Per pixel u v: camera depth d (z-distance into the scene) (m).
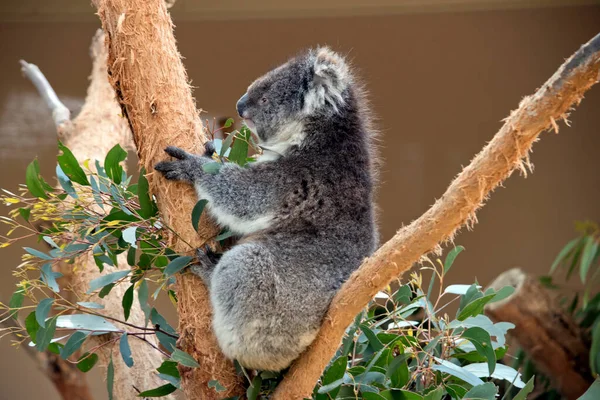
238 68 11.46
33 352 7.05
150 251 4.23
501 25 11.35
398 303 4.64
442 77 11.44
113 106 6.90
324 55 4.90
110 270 5.47
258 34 11.51
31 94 11.73
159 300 9.95
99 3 4.35
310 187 4.53
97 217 4.23
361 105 5.05
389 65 11.48
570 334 7.38
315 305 4.20
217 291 4.05
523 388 3.95
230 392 4.01
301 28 11.50
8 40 11.81
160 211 4.11
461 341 4.28
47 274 4.07
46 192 4.28
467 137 11.35
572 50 11.20
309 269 4.28
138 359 5.18
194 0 11.50
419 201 11.35
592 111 11.38
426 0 11.45
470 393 3.87
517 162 3.18
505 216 11.41
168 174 4.01
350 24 11.51
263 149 4.85
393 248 3.48
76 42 11.86
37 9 11.86
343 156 4.68
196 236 4.08
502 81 11.34
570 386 7.50
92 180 4.29
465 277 11.23
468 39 11.39
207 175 4.12
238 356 4.06
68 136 6.72
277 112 4.92
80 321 4.12
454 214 3.29
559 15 11.24
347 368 4.11
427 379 4.28
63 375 7.12
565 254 8.01
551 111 3.03
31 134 11.62
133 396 5.05
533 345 7.43
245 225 4.38
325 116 4.75
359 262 4.48
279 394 3.95
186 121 4.12
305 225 4.44
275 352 4.09
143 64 4.02
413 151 11.43
